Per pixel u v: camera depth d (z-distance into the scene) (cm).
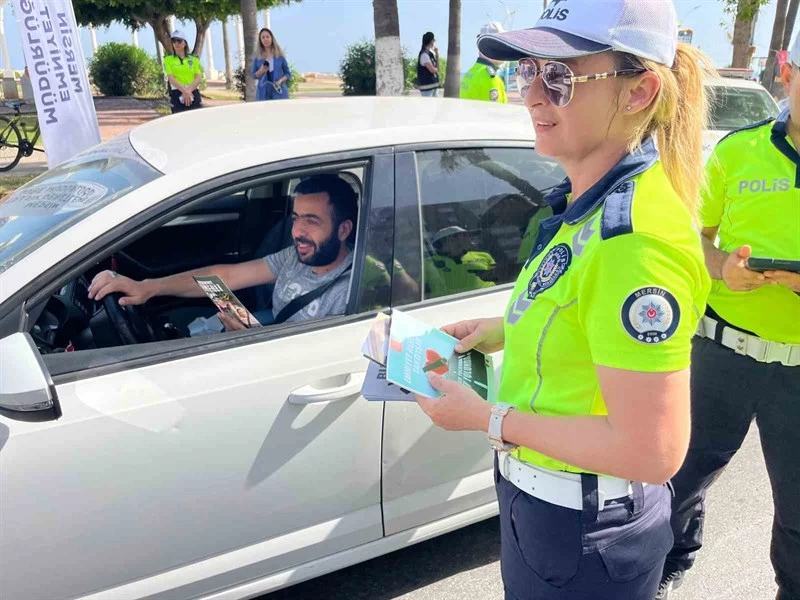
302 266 239
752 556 278
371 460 218
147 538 191
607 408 116
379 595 255
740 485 327
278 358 203
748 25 1341
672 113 120
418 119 242
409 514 232
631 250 111
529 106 127
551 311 124
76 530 182
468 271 238
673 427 113
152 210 193
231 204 310
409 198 223
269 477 202
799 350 197
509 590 148
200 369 196
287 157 209
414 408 221
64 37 482
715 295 208
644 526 136
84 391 184
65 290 240
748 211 202
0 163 991
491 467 248
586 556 133
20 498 175
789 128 197
